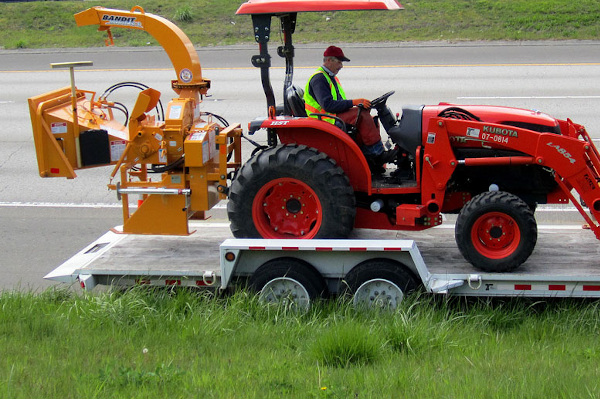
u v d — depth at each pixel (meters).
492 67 21.28
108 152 8.14
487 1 28.97
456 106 7.90
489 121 7.72
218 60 23.95
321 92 7.80
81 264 7.72
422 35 26.16
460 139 7.48
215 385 5.27
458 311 7.13
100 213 11.09
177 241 8.51
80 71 22.97
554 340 6.40
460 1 29.27
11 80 21.95
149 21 8.08
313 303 7.02
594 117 15.47
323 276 7.16
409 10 28.73
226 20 29.17
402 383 5.26
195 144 7.70
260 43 7.75
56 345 6.23
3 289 7.95
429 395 5.03
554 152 7.21
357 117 7.84
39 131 7.93
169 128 7.81
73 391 5.12
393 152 7.99
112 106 8.76
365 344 5.96
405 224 7.54
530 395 4.97
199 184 7.92
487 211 7.10
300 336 6.53
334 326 6.43
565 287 6.95
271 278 7.07
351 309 6.88
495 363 5.71
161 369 5.47
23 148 14.95
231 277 7.21
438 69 21.20
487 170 7.71
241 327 6.71
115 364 5.75
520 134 7.27
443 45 24.86
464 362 5.79
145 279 7.52
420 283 7.03
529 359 5.83
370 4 7.34
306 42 25.94
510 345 6.27
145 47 26.61
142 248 8.24
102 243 8.51
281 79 20.45
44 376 5.45
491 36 25.58
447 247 8.04
